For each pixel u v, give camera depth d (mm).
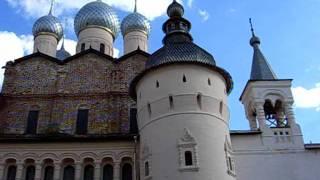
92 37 41500
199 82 25328
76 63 34156
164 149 23641
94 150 27969
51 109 31828
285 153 27891
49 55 37938
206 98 25016
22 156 27688
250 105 30797
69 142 28094
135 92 28859
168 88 25141
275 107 30922
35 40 42375
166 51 26875
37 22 42812
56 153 27828
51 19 42938
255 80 30359
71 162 28109
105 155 27812
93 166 28031
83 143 28141
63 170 27906
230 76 27188
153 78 26125
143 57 34594
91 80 33250
